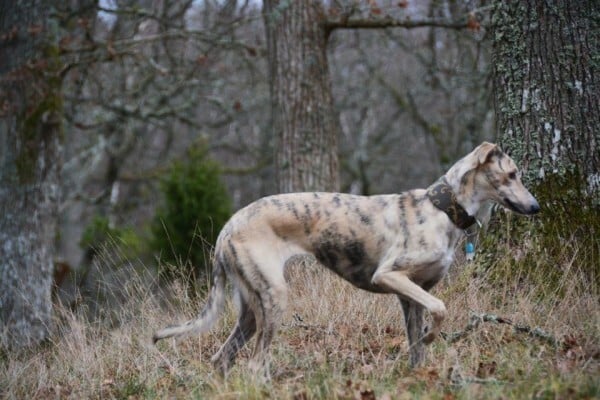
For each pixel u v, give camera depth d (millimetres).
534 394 6871
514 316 8898
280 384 7613
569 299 8992
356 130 29609
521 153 9867
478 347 8375
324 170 14656
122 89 21906
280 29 14688
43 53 15500
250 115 27719
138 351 9617
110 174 27062
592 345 7945
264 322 7832
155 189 29000
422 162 30484
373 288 8133
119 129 25734
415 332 8055
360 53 24672
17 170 15398
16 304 14938
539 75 9766
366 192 27297
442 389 7227
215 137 32688
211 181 17062
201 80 21328
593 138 9609
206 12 20766
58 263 17375
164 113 21203
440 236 7773
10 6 15531
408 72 27297
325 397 7168
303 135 14578
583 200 9578
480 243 10297
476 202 7949
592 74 9656
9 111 15297
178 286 10602
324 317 9680
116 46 16562
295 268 11109
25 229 15344
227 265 7973
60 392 8898
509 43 9945
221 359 8180
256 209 8016
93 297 12227
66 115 19875
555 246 9531
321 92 14711
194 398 7523
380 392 7234
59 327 12078
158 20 16562
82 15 16672
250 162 32281
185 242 16250
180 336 7984
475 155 7855
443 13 16922
